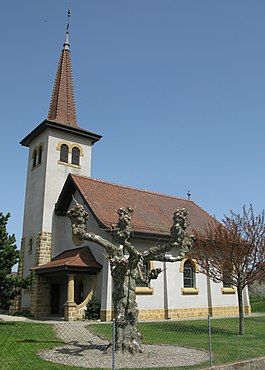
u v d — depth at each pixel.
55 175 28.14
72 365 9.60
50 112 30.81
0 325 17.83
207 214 31.22
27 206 29.59
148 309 22.59
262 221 17.97
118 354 10.75
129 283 11.55
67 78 31.86
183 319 23.08
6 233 18.80
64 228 27.23
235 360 10.51
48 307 25.00
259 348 12.77
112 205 24.59
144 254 12.16
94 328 16.75
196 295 25.30
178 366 9.60
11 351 11.41
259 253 17.67
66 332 15.69
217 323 20.62
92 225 23.16
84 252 22.95
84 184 25.67
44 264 25.39
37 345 12.53
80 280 23.34
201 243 19.30
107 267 21.19
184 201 31.69
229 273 18.00
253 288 38.59
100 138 30.83
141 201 27.47
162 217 26.39
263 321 22.06
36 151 30.12
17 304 26.62
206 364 9.88
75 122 30.58
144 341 13.84
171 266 24.34
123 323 11.16
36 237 27.12
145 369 9.24
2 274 17.98
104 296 20.81
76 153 29.83
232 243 17.78
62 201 26.83
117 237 11.65
